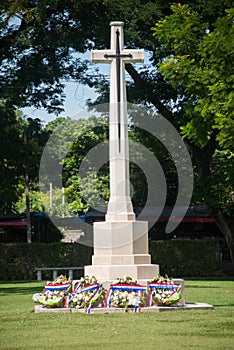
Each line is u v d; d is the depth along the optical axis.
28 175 43.12
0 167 35.91
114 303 15.16
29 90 34.88
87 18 32.78
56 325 13.10
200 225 44.91
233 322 13.14
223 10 29.36
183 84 23.45
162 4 31.80
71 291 15.77
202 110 22.77
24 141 36.41
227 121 20.55
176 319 13.61
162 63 23.72
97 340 11.22
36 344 10.93
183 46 24.08
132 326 12.72
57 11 33.03
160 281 15.58
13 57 34.44
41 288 27.53
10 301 20.09
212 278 36.00
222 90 21.44
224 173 31.81
